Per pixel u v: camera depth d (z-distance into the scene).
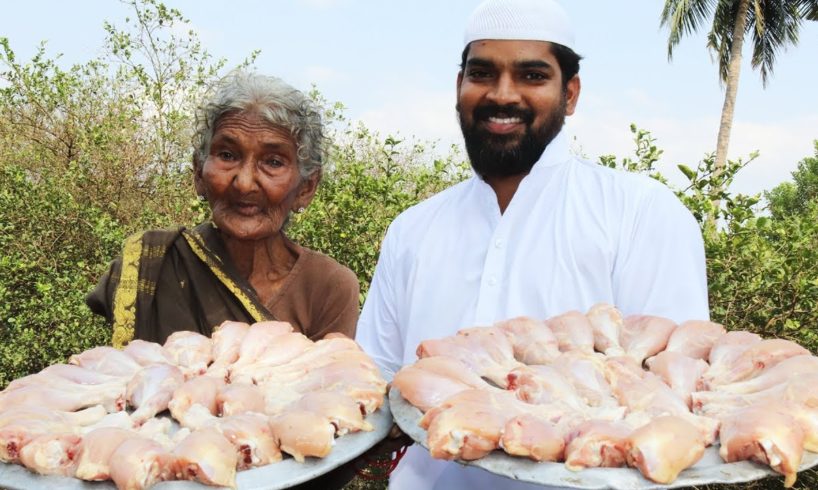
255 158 2.21
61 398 1.84
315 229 4.85
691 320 2.09
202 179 2.35
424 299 2.58
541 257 2.43
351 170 5.04
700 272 2.32
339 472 2.08
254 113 2.19
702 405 1.73
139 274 2.38
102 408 1.83
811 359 1.77
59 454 1.55
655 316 2.12
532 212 2.48
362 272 4.82
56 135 8.00
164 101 8.27
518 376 1.81
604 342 2.06
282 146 2.22
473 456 1.56
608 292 2.37
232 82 2.24
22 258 6.23
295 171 2.28
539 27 2.31
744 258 4.32
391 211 4.96
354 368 1.95
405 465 2.51
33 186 6.79
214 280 2.40
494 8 2.34
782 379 1.73
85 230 6.69
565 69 2.41
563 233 2.42
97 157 7.60
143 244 2.41
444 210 2.68
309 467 1.61
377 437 1.77
